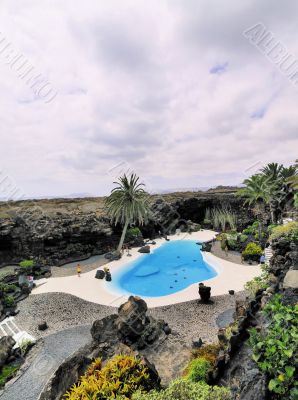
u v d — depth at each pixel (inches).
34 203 1765.5
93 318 730.2
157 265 1299.2
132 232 1689.2
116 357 326.0
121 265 1277.1
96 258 1385.3
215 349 442.6
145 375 300.0
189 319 692.7
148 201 1758.1
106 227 1534.2
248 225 1882.4
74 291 929.5
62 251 1321.4
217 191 2566.4
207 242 1615.4
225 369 341.4
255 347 223.8
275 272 458.6
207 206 2202.3
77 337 622.5
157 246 1653.5
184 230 2068.2
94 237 1472.7
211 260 1286.9
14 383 466.9
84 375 335.0
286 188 1045.8
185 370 397.4
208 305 776.9
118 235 1651.1
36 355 551.5
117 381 280.2
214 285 936.3
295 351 202.5
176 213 2031.3
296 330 214.7
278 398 197.2
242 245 1387.8
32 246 1264.8
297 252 436.8
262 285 487.8
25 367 511.8
